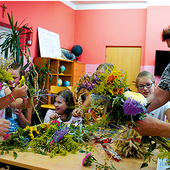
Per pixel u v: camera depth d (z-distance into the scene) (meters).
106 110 1.09
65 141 1.25
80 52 6.00
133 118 1.05
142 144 1.16
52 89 3.24
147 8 5.63
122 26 6.02
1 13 3.68
